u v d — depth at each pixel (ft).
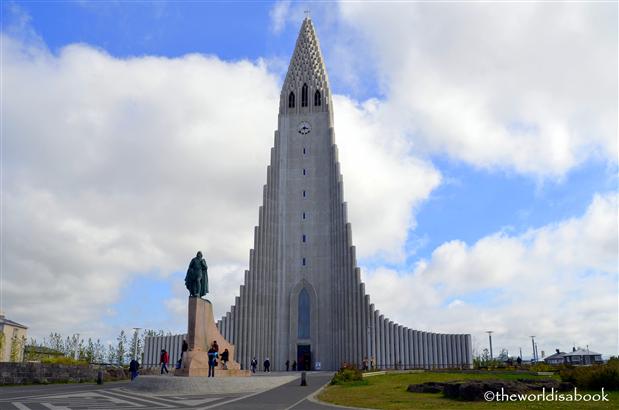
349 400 85.05
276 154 277.23
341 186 264.31
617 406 67.82
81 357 352.28
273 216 267.59
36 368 132.46
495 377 135.44
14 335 332.60
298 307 256.32
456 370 185.26
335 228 260.62
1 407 74.90
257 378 118.21
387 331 247.50
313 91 286.46
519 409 67.10
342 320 247.09
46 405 78.33
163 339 261.65
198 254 136.87
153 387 110.01
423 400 82.69
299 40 302.45
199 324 132.77
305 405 77.71
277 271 261.44
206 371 127.75
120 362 343.26
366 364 211.61
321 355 248.93
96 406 76.95
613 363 93.97
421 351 247.29
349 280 249.96
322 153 275.18
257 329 250.78
